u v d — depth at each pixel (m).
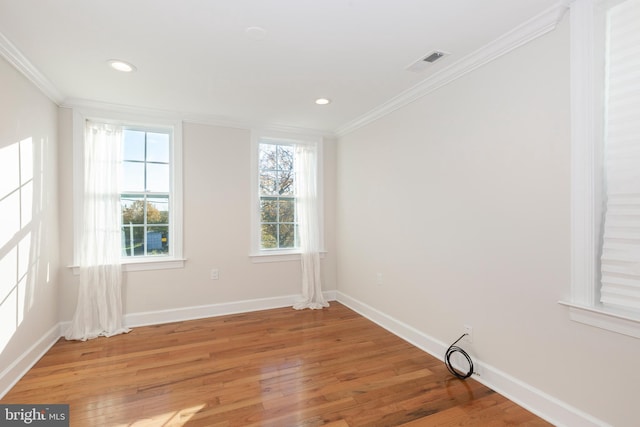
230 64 2.35
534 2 1.68
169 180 3.58
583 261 1.67
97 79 2.60
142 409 1.93
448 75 2.45
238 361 2.55
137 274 3.34
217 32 1.94
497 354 2.13
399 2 1.68
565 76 1.73
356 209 3.85
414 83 2.69
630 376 1.50
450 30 1.93
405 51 2.18
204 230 3.64
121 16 1.78
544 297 1.85
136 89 2.81
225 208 3.74
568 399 1.74
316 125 3.96
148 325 3.35
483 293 2.22
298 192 4.12
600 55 1.62
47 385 2.19
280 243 4.14
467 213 2.34
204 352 2.72
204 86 2.75
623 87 1.57
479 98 2.24
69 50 2.14
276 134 4.00
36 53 2.18
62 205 3.04
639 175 1.52
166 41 2.04
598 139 1.63
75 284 3.08
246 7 1.71
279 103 3.17
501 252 2.09
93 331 3.05
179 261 3.50
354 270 3.91
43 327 2.68
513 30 1.92
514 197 2.01
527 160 1.93
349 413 1.90
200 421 1.83
